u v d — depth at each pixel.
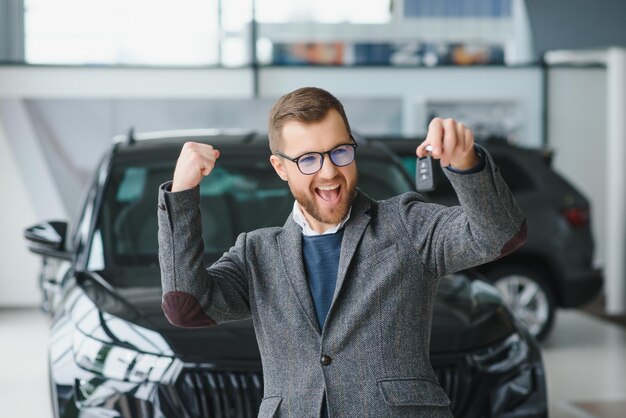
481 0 10.24
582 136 10.43
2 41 9.55
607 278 8.95
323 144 1.87
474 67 10.27
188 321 1.95
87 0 9.63
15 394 6.02
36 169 9.61
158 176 4.37
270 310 1.99
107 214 4.21
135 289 3.67
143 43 9.73
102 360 3.26
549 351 7.22
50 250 4.27
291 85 9.99
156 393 3.15
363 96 10.15
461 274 4.01
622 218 8.74
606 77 10.40
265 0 9.91
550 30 9.13
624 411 5.50
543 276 7.04
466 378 3.27
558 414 5.45
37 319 8.90
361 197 2.02
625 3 8.11
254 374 3.16
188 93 9.81
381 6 10.12
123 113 9.72
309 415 1.93
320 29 10.04
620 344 7.48
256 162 4.46
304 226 2.01
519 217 1.84
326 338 1.93
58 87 9.62
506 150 7.10
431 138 1.75
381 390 1.91
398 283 1.94
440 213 1.97
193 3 9.79
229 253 2.07
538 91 10.36
